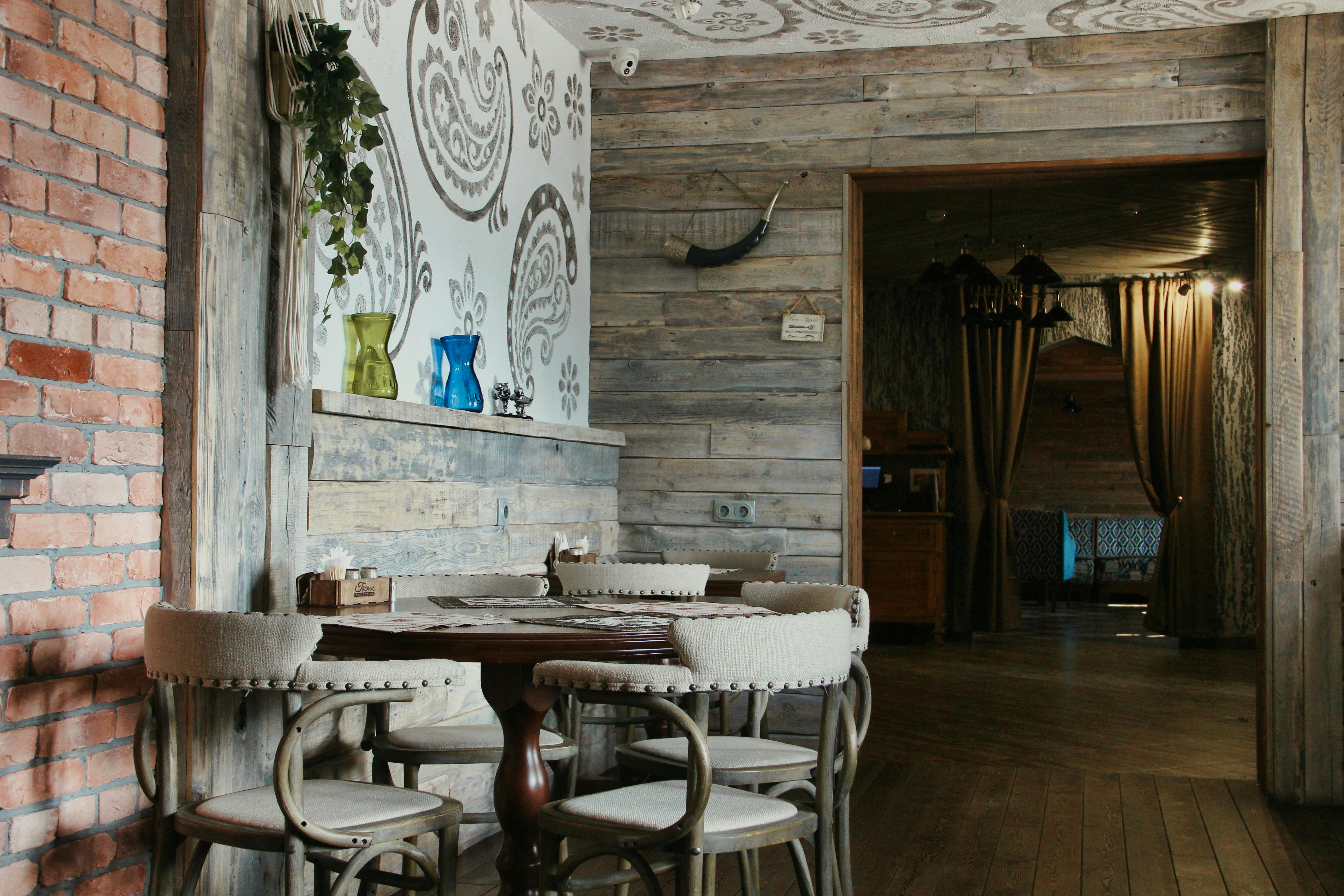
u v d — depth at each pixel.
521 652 2.33
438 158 4.03
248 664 2.14
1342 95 4.65
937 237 8.45
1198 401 9.43
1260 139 4.82
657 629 2.46
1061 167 5.06
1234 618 9.28
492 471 4.19
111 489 2.62
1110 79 4.97
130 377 2.67
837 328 5.24
